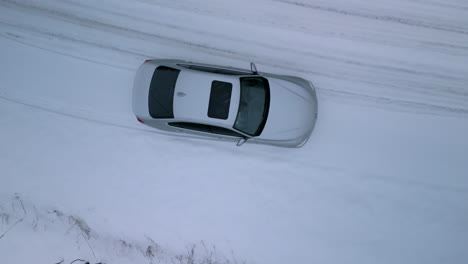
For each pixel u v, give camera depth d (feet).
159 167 22.03
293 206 21.58
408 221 21.22
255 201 21.70
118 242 21.77
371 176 21.53
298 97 19.60
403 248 21.15
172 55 22.08
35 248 21.71
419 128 21.45
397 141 21.57
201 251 21.57
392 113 21.50
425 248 21.09
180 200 21.88
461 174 21.25
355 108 21.61
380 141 21.59
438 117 21.36
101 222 21.97
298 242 21.43
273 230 21.56
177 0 21.88
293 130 19.53
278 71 21.70
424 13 21.06
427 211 21.21
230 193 21.79
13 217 21.99
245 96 18.88
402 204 21.30
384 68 21.42
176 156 21.99
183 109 18.72
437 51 21.15
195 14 21.86
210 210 21.77
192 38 21.94
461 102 21.18
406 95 21.42
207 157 21.85
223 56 21.83
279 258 21.43
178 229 21.72
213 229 21.67
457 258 20.92
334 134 21.75
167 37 22.04
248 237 21.57
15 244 21.74
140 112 19.69
